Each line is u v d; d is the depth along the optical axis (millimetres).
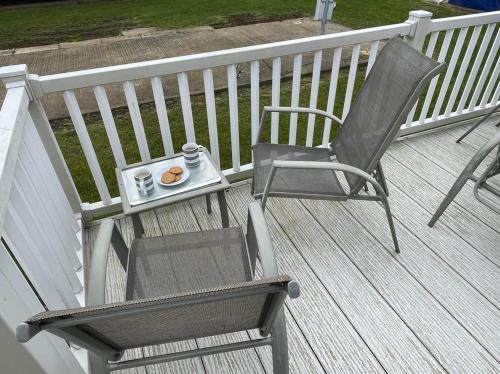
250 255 1345
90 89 4176
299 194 1663
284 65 4598
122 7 9273
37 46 5965
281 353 1042
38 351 957
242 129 3354
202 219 2107
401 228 1999
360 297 1634
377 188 1573
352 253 1857
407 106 1490
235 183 2363
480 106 2994
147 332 883
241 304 795
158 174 1701
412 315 1552
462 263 1783
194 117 3564
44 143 1720
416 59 1580
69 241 1669
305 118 3502
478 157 1740
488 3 7680
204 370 1374
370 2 8422
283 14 7477
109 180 2695
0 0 10312
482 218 2049
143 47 5656
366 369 1366
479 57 2617
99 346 861
